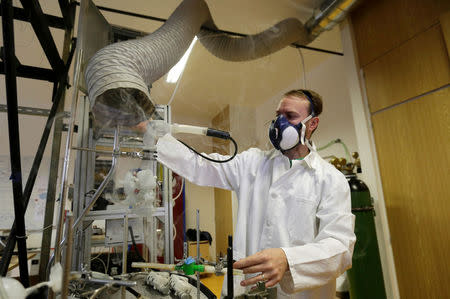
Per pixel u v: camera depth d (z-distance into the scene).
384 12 1.77
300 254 0.65
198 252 0.66
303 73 1.97
